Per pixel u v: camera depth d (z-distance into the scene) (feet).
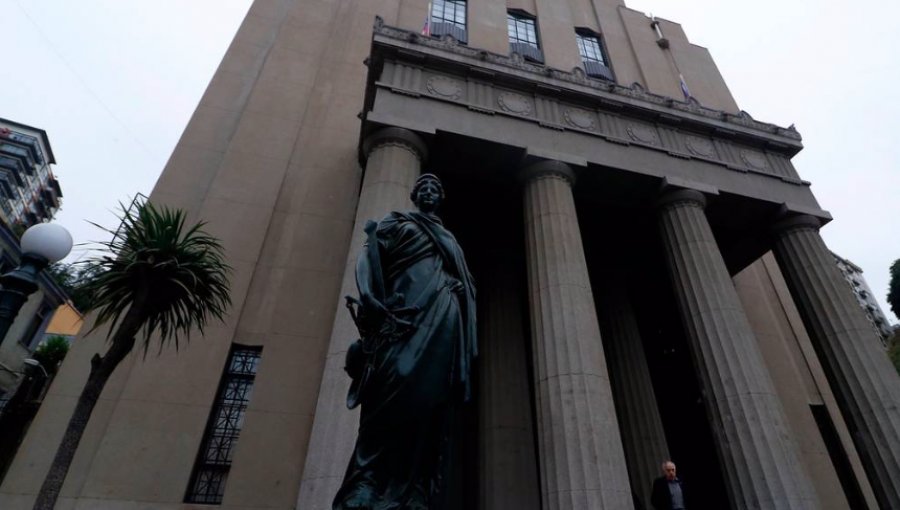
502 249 56.85
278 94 55.42
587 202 50.88
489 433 44.45
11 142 143.13
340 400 29.19
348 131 54.95
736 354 38.47
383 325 9.04
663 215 47.93
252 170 49.34
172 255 26.84
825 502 49.24
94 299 27.02
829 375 44.27
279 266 45.09
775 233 51.47
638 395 51.42
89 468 33.60
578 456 30.83
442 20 66.49
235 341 40.81
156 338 39.04
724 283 42.39
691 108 52.60
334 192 50.31
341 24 63.87
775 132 54.80
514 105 47.03
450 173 47.06
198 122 51.70
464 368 9.38
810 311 46.78
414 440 8.50
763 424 35.29
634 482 46.98
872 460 39.42
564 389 33.40
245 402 39.19
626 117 50.70
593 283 60.23
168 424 36.09
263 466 36.06
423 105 43.21
